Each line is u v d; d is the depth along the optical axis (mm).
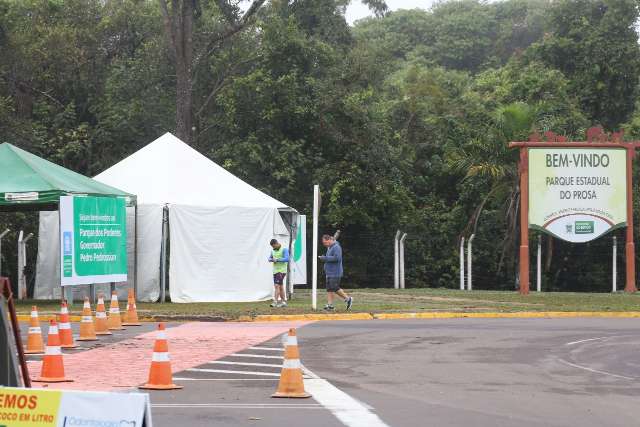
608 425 10727
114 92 49531
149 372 14320
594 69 53812
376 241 46406
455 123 51906
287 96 46625
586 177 36531
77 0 51344
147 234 31062
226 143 48000
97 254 28359
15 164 28188
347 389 13422
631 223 36719
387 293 36719
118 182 32281
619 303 30984
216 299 30922
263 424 10609
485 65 81250
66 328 18281
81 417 7453
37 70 48125
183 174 32750
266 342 19453
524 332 21969
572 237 36500
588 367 16109
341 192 46344
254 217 31625
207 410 11555
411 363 16453
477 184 48156
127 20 51781
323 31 52906
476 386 13820
